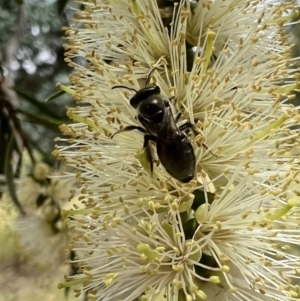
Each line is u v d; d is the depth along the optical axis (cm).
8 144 7
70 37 5
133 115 5
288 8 5
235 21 5
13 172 7
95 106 5
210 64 5
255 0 5
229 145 5
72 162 5
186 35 5
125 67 5
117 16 5
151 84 5
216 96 5
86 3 5
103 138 5
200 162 5
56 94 6
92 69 5
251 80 5
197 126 5
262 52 5
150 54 5
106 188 5
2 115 7
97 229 5
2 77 7
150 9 5
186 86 5
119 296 5
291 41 6
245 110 5
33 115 7
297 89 5
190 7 5
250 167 5
